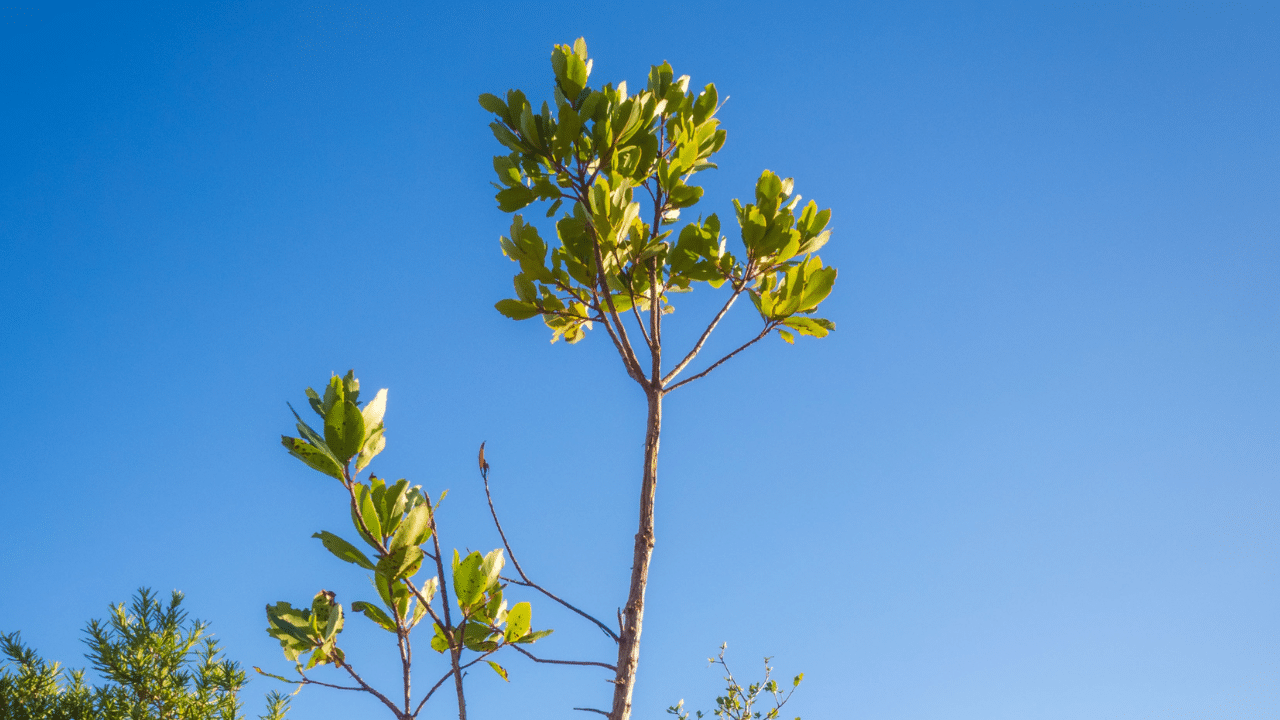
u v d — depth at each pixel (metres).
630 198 3.07
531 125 3.03
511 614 2.43
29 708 5.21
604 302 3.35
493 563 2.47
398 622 2.28
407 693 2.22
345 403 2.09
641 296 3.32
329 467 2.12
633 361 3.07
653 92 3.41
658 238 3.35
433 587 2.50
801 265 3.18
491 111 3.14
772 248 3.26
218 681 5.41
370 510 2.14
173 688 5.35
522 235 3.12
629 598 2.70
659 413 3.00
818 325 3.18
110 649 5.32
